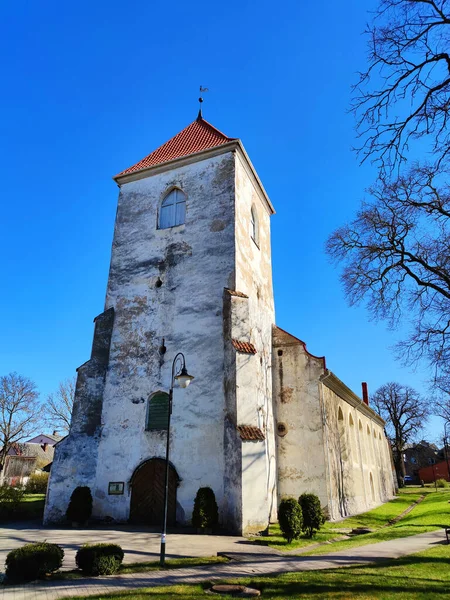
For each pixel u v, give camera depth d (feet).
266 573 29.78
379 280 57.41
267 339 72.49
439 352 54.03
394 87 32.83
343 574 28.43
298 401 69.77
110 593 23.84
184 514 52.21
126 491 55.88
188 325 60.80
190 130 83.41
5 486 72.08
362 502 91.25
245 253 66.54
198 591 24.61
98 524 54.65
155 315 63.52
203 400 55.98
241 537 45.29
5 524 56.34
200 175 68.90
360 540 46.78
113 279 68.44
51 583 26.37
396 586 24.89
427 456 302.86
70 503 54.03
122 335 64.39
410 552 37.76
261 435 51.19
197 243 64.95
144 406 59.06
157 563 32.40
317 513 47.65
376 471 123.34
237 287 61.00
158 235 68.28
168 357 60.23
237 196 66.33
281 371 72.18
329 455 69.21
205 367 57.41
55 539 43.06
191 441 54.85
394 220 55.06
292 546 41.55
